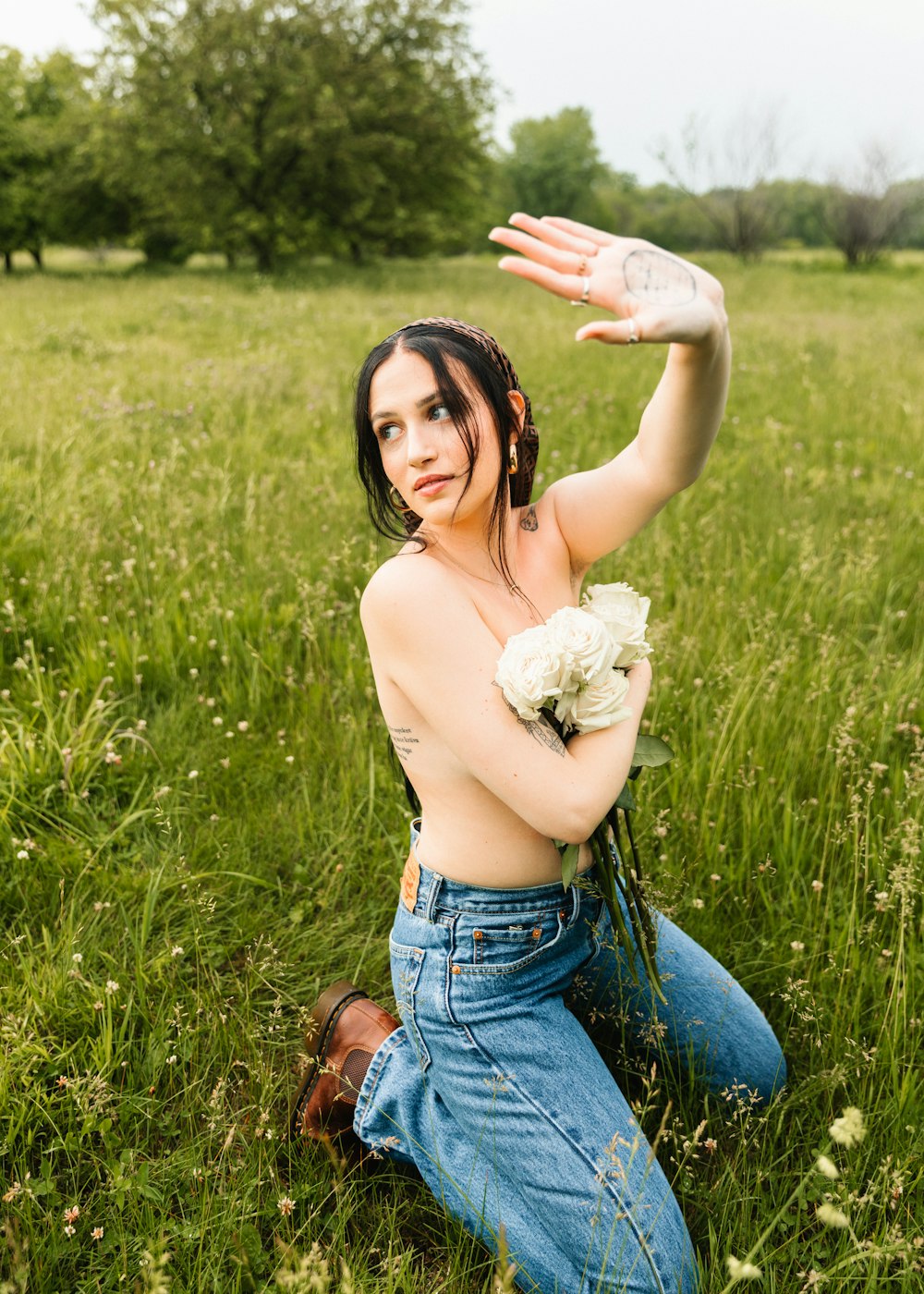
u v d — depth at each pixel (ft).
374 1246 5.72
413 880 5.78
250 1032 6.77
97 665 10.87
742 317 47.24
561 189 276.82
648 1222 4.94
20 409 21.16
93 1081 6.00
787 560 14.66
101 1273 5.43
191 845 8.77
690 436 5.36
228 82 89.45
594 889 5.61
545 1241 5.18
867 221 111.04
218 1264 5.40
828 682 10.38
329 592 12.67
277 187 96.07
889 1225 5.50
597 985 6.38
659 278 4.71
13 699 10.53
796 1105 6.39
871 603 13.39
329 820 9.04
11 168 112.68
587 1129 5.14
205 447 19.26
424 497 5.16
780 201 120.26
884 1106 6.22
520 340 35.96
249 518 14.38
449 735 5.14
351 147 91.56
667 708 10.20
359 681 11.00
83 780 9.30
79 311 45.24
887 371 31.71
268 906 8.14
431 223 118.42
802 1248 5.57
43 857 8.32
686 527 15.39
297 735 10.07
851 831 8.21
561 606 5.91
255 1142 6.12
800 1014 6.84
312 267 98.89
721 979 6.50
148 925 7.59
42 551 13.37
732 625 11.90
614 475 5.75
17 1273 4.98
